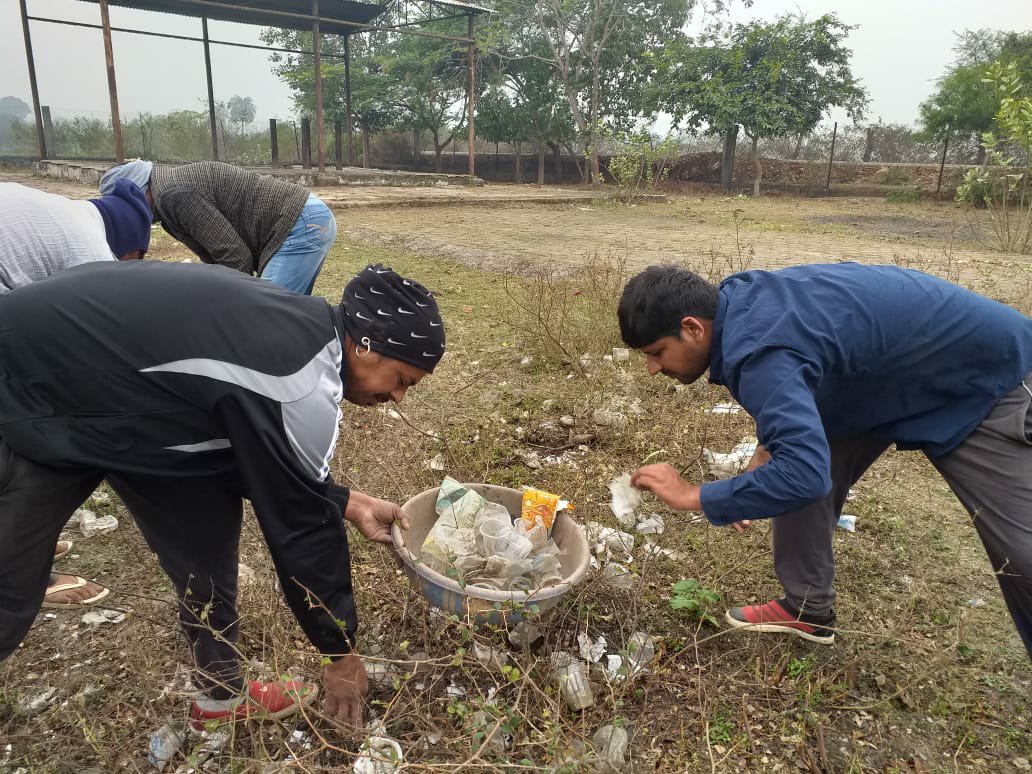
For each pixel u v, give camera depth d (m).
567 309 5.95
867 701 2.36
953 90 20.89
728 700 2.33
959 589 2.93
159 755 2.07
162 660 2.39
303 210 3.73
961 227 14.80
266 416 1.64
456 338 5.78
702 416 4.15
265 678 2.21
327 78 27.06
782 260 9.31
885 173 23.75
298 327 1.71
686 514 3.30
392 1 20.22
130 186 2.61
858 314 1.96
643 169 21.05
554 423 4.21
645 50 26.77
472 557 2.29
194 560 1.97
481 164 30.33
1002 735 2.25
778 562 2.54
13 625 1.77
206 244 3.64
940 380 2.03
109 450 1.70
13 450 1.67
